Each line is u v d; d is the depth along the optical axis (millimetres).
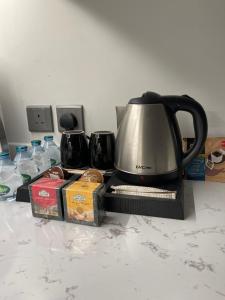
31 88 934
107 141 787
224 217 586
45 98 929
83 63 858
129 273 431
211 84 773
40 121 951
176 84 798
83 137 830
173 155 649
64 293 399
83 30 830
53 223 593
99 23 811
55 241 525
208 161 775
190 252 473
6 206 682
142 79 820
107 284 411
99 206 570
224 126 794
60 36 856
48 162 849
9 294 401
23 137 996
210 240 506
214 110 791
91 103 885
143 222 579
